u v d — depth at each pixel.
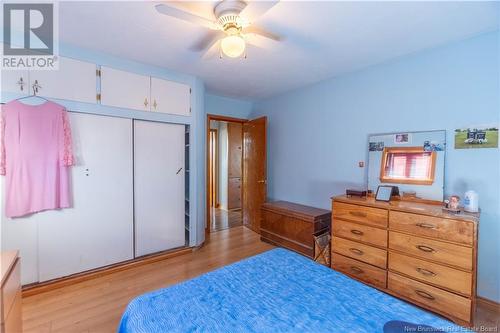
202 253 3.26
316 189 3.49
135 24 2.00
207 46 2.39
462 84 2.19
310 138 3.57
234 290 1.38
